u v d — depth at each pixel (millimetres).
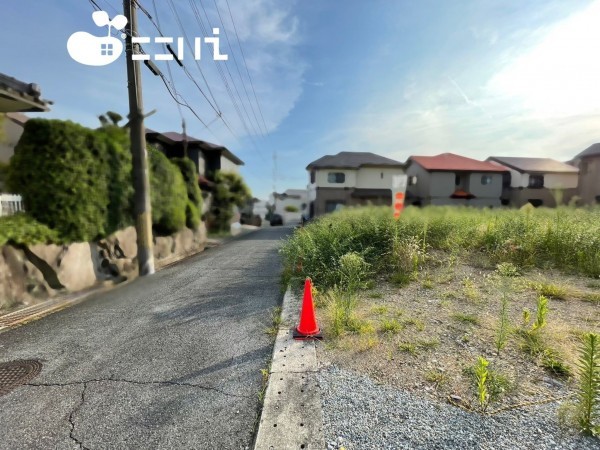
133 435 1629
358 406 1734
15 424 1725
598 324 2600
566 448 1367
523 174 21141
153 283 5059
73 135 4594
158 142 16156
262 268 6176
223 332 2959
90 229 4836
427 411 1659
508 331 2473
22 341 2832
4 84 4477
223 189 15125
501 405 1676
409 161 23938
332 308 3131
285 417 1676
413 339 2504
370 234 5363
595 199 19234
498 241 4961
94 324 3246
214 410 1819
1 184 4359
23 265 3803
